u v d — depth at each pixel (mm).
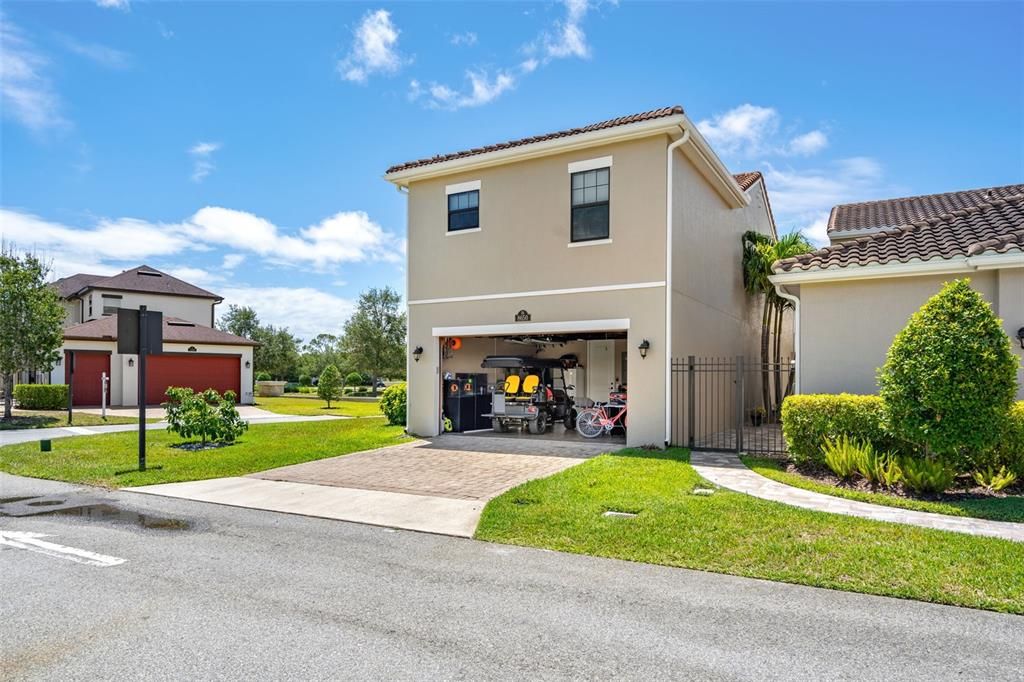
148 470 10875
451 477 9914
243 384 32438
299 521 7402
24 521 7473
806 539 5996
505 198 13969
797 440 9398
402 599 4730
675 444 12211
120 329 10742
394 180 15156
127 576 5324
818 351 10797
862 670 3512
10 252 20938
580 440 14164
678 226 12734
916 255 9852
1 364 20234
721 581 5113
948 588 4750
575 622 4246
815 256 11125
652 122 11953
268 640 3959
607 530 6500
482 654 3742
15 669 3555
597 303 12781
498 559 5809
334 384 32594
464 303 14422
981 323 7648
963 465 7934
